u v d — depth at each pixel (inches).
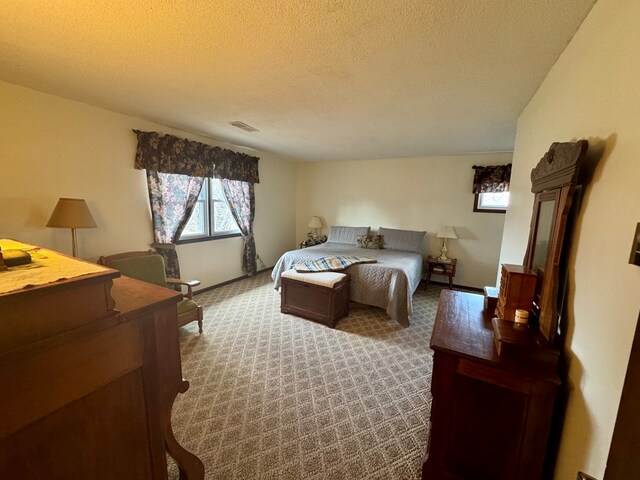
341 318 128.4
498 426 42.5
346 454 59.3
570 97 48.6
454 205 181.9
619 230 29.0
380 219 206.5
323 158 209.6
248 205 182.7
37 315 23.6
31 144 89.4
